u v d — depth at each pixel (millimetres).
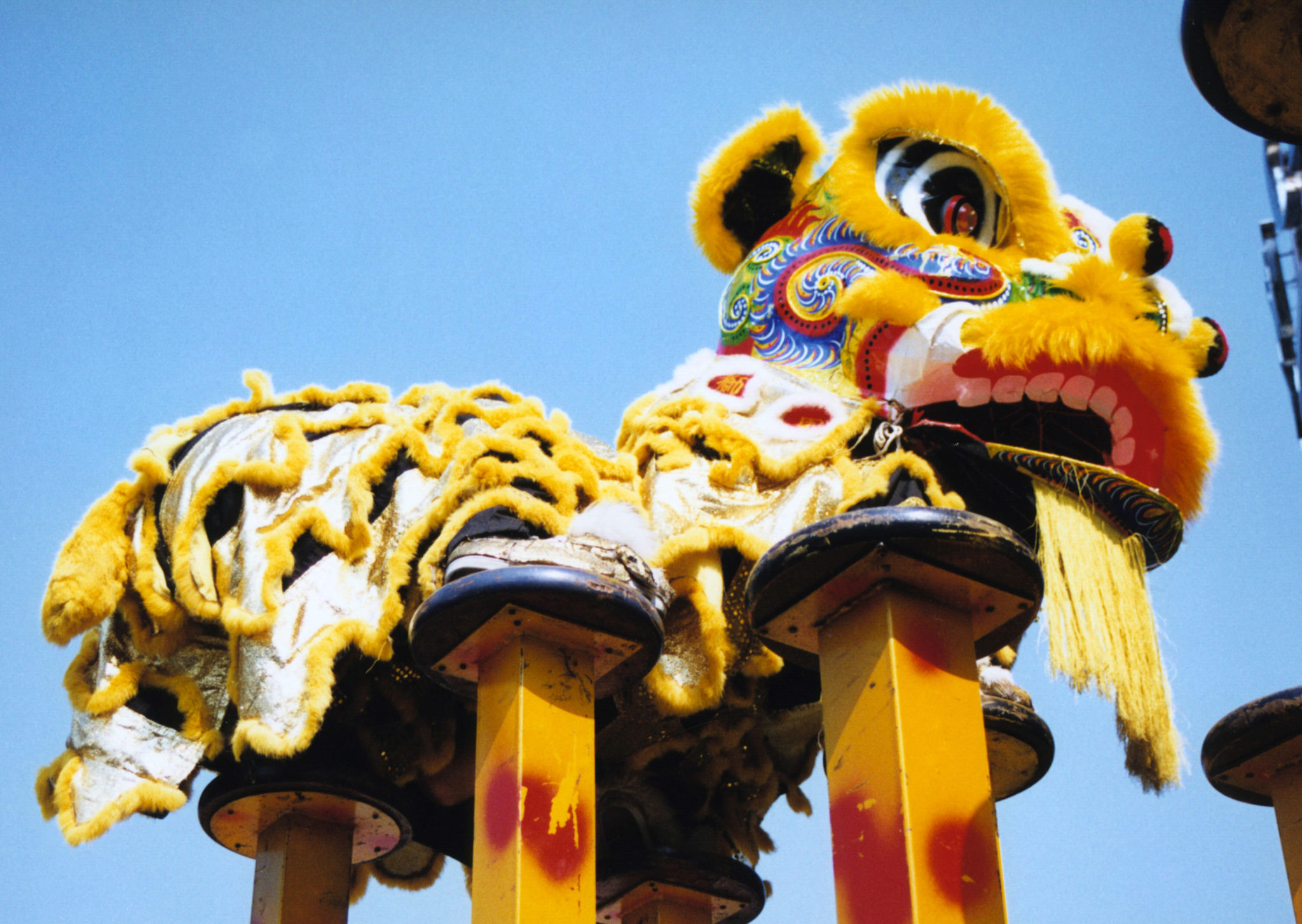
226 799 4453
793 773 5137
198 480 4445
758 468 4535
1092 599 4336
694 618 4324
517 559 3811
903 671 3389
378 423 4625
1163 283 4789
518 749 3594
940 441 4594
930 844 3234
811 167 5410
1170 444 4703
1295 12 2688
